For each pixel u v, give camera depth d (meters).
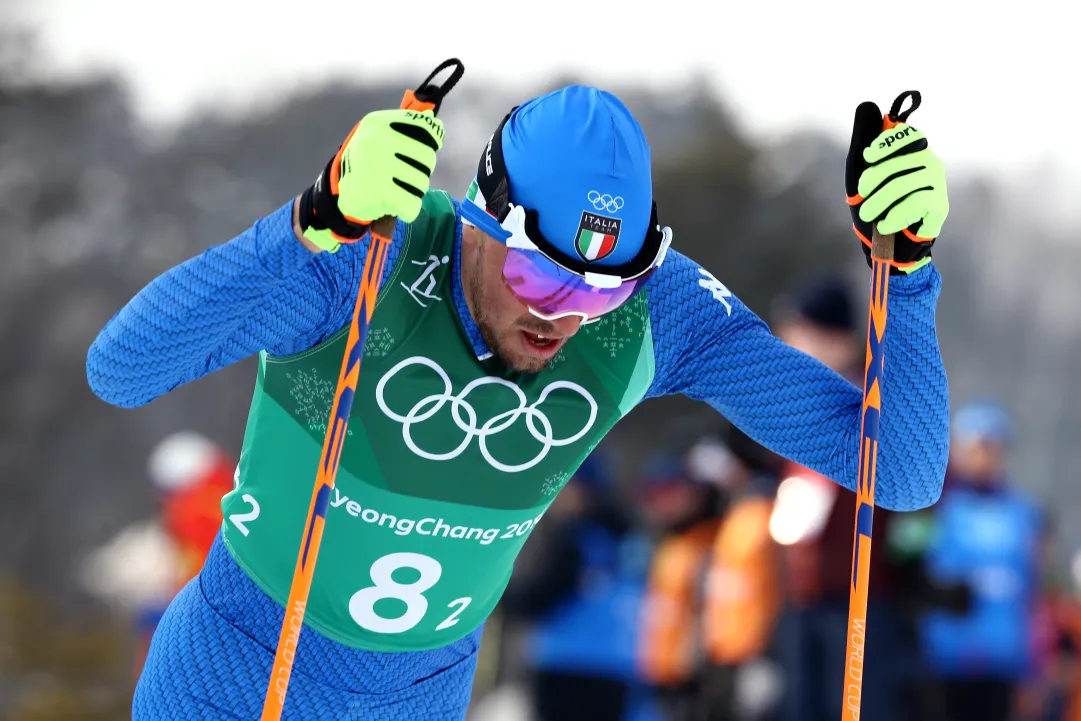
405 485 7.19
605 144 6.73
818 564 15.08
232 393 58.19
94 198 67.38
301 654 7.56
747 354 7.81
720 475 20.17
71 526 52.53
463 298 7.10
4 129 71.25
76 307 60.81
